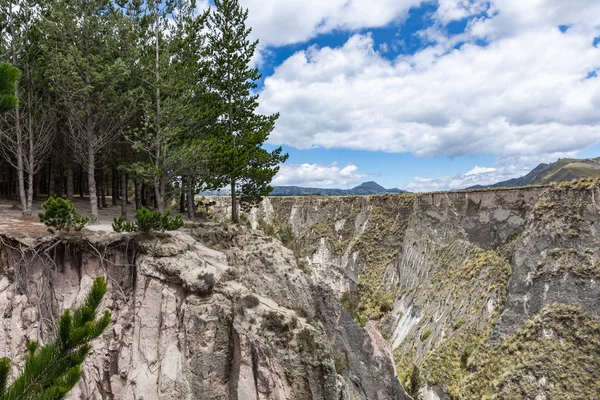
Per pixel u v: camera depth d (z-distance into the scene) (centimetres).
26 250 1759
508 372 3728
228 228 2728
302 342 1761
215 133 3466
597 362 3453
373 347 2628
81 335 731
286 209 10244
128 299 1869
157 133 2638
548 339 3791
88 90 2419
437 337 4934
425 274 6347
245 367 1645
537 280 4312
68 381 735
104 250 1906
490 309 4650
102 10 2770
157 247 1909
